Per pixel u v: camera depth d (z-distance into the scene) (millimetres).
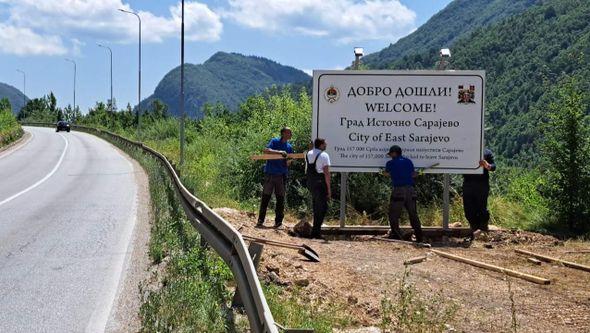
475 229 13227
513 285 8570
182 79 30062
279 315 6281
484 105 13492
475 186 13312
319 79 13711
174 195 15031
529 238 12594
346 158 13711
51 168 30078
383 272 9055
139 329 6398
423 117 13586
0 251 10352
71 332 6309
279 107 24828
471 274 9219
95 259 9766
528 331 6449
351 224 15945
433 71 13547
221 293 6941
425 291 8039
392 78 13617
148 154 33500
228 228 7090
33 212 15164
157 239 10328
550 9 133375
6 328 6410
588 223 14156
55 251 10375
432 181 17922
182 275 7746
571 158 14070
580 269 9844
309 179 12547
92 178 25078
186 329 5898
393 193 12625
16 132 59469
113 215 14750
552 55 114500
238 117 41000
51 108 125750
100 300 7473
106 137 61656
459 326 6531
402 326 6367
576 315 7090
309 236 12625
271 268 8078
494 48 136750
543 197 15000
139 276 8648
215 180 21484
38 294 7719
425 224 15500
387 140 13656
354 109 13688
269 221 14109
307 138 19312
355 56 13953
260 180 20422
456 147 13539
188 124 52562
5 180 24094
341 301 7219
